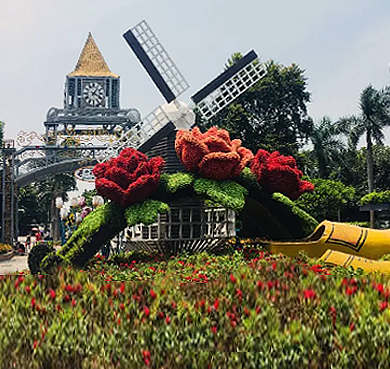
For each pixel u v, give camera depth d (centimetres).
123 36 2005
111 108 6481
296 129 4138
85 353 538
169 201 1480
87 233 1384
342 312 574
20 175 5238
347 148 4319
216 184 1485
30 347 553
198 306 596
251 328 545
